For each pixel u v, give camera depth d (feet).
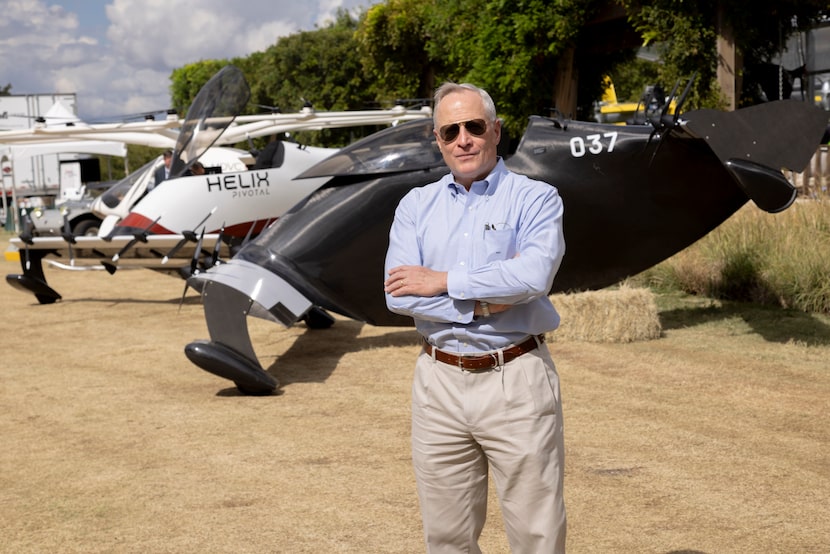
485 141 8.32
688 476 13.96
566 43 55.11
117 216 40.45
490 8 56.59
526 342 8.26
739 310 28.22
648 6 47.57
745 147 20.70
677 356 22.39
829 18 51.83
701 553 11.16
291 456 15.74
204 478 14.75
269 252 22.35
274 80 109.09
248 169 38.78
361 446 16.17
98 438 17.38
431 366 8.47
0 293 41.34
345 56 105.40
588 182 22.84
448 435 8.47
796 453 14.90
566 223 23.08
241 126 40.42
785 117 20.93
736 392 18.86
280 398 20.06
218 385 21.65
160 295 39.17
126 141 42.45
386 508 13.10
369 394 20.12
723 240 32.60
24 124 95.76
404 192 22.53
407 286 8.20
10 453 16.61
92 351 26.73
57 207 57.26
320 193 23.11
